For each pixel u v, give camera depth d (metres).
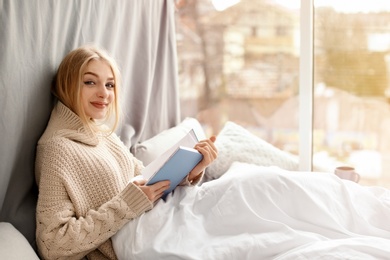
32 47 1.35
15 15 1.28
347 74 2.34
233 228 1.31
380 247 1.12
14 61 1.28
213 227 1.33
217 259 1.20
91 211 1.29
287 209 1.34
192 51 2.66
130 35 1.94
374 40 2.26
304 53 2.27
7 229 1.19
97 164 1.39
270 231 1.27
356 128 2.37
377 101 2.31
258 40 2.61
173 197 1.47
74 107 1.44
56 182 1.28
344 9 2.29
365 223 1.32
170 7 2.27
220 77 2.68
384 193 1.51
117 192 1.42
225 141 2.21
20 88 1.31
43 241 1.23
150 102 2.21
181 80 2.68
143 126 2.07
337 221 1.30
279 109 2.65
